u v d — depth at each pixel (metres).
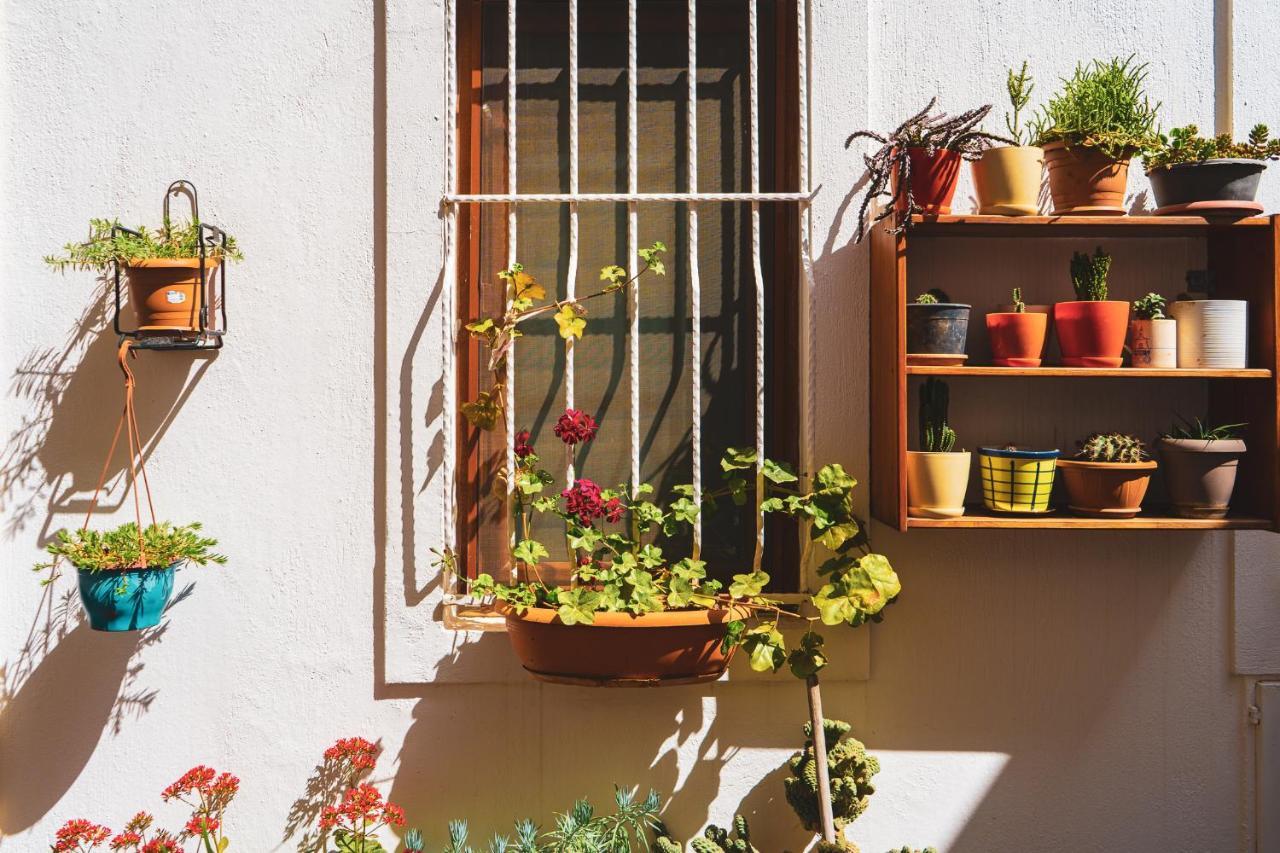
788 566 2.41
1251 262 2.22
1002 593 2.38
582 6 2.44
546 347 2.44
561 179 2.43
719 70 2.43
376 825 2.30
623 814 2.23
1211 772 2.39
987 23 2.38
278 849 2.30
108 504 2.30
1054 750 2.38
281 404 2.31
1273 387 2.13
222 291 2.27
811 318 2.33
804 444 2.35
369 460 2.32
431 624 2.29
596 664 2.07
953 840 2.37
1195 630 2.39
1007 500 2.15
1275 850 2.38
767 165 2.44
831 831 2.12
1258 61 2.40
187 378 2.31
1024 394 2.40
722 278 2.43
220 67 2.31
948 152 2.14
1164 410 2.41
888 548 2.37
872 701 2.36
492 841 2.20
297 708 2.30
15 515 2.29
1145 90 2.40
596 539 2.17
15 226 2.29
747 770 2.33
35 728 2.28
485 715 2.31
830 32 2.33
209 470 2.31
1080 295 2.23
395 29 2.30
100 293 2.30
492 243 2.42
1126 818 2.38
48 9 2.30
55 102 2.30
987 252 2.40
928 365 2.15
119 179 2.30
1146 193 2.39
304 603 2.31
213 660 2.30
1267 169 2.39
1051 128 2.18
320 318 2.32
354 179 2.32
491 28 2.43
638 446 2.36
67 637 2.29
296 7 2.32
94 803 2.29
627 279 2.42
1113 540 2.39
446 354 2.30
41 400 2.29
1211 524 2.12
